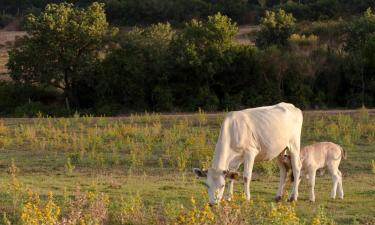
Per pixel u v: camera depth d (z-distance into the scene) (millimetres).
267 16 51719
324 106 40625
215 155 12875
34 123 27844
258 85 41938
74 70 42312
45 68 42000
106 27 43719
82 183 15969
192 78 42094
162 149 21562
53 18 42156
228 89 42219
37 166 19188
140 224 11219
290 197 13883
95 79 42438
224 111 39219
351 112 28844
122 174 17875
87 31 41938
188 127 25906
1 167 19172
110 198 13578
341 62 41969
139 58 42031
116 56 42219
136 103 41750
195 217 10047
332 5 69812
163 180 16719
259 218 10680
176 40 42594
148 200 13406
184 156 19312
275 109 13727
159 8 77438
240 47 42156
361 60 40969
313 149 14172
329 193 14977
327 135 23438
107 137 24047
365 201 13969
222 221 10148
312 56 42219
